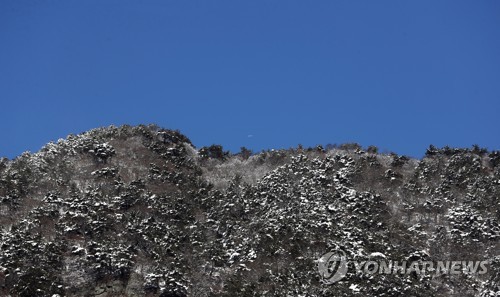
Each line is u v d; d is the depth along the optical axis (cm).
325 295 4378
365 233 5134
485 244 5134
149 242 5019
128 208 5459
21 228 5003
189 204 5691
